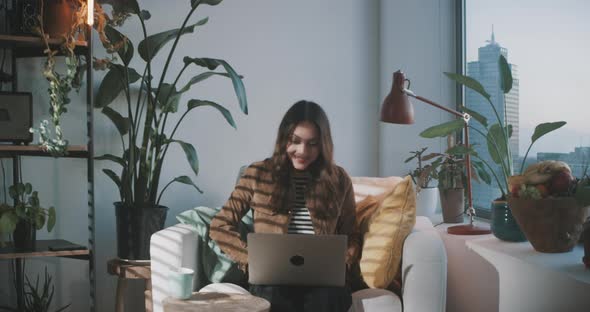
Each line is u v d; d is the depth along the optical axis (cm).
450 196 306
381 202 268
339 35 378
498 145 270
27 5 284
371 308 236
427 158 320
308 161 258
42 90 329
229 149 359
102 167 340
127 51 307
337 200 259
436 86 357
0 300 327
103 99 315
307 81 372
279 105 367
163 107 312
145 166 304
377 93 385
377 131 385
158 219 302
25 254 278
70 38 287
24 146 277
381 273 245
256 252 225
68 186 336
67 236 337
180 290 220
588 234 201
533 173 227
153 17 344
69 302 340
